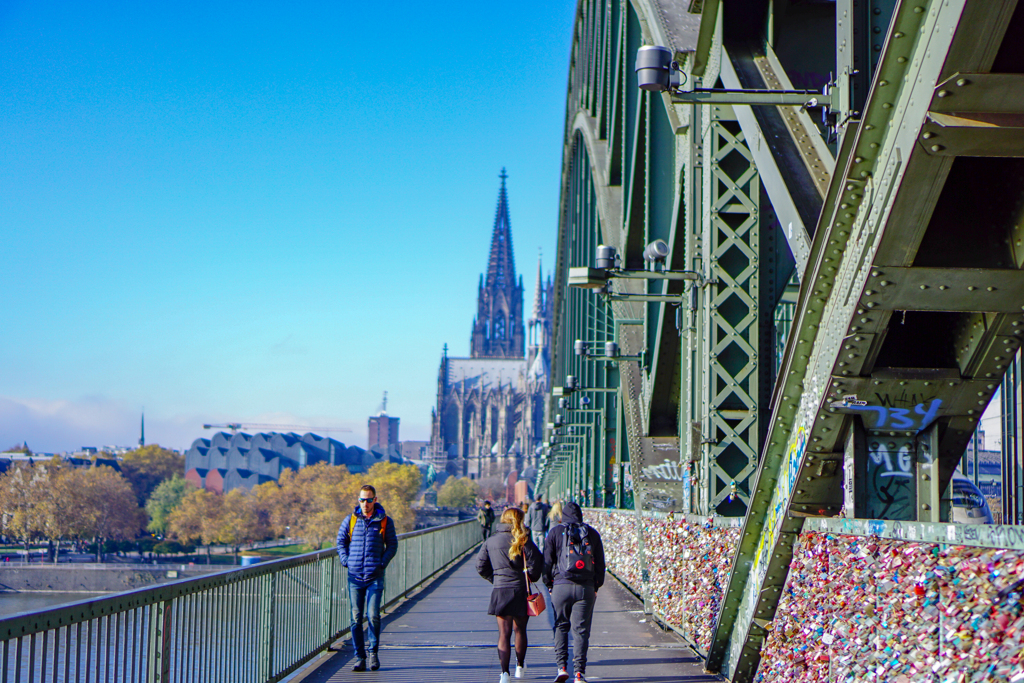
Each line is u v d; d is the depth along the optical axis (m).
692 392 12.41
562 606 9.22
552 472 77.44
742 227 11.62
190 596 7.07
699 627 10.33
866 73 5.14
